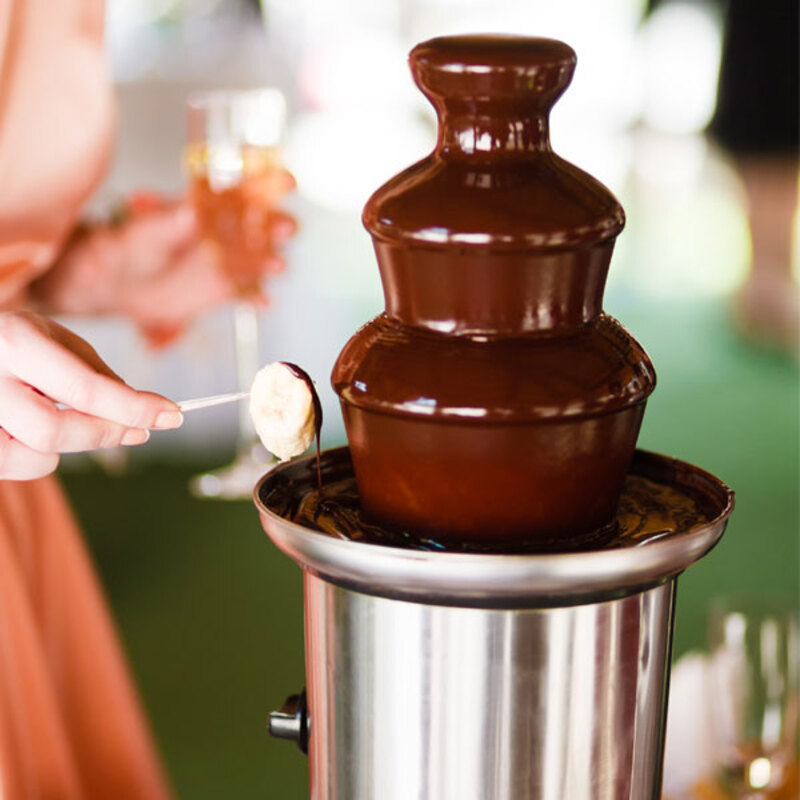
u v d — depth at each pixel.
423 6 8.33
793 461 3.77
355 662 0.79
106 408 0.89
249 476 1.87
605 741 0.79
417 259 0.77
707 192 7.12
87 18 1.36
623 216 0.80
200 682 2.57
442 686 0.78
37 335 0.90
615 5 8.78
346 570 0.76
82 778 1.48
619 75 8.82
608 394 0.78
